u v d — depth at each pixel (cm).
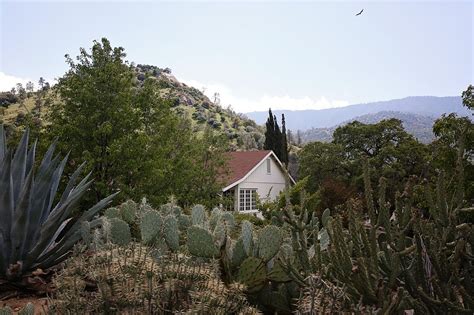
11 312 315
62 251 502
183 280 313
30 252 471
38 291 451
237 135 6881
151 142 1345
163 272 315
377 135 3472
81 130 1221
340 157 3372
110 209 553
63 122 1266
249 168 3073
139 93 1420
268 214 1128
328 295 282
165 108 1409
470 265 301
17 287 454
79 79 1284
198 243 393
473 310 278
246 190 3089
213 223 530
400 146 3181
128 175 1270
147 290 298
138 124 1293
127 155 1219
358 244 302
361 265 286
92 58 1334
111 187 1230
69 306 298
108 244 376
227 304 305
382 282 286
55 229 481
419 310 287
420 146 3105
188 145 1683
